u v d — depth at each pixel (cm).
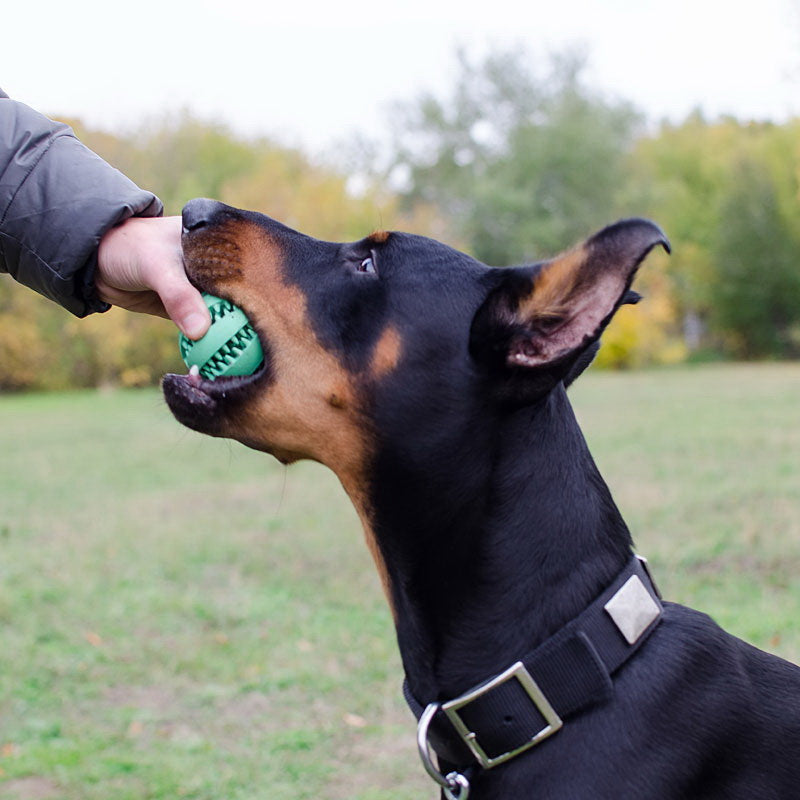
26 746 497
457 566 264
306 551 845
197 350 298
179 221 316
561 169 4166
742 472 1092
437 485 269
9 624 669
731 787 243
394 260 286
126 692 564
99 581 766
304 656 605
